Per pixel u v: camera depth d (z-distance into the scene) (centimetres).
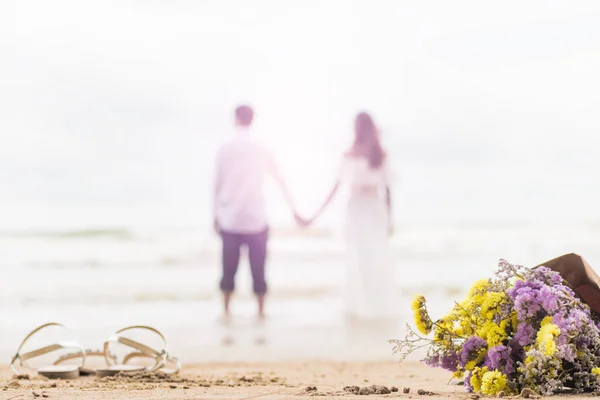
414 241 2944
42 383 378
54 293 1183
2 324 828
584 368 303
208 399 296
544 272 317
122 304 1039
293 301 1079
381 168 931
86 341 695
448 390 338
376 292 918
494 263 1939
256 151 872
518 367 302
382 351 638
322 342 694
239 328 796
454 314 325
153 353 424
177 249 2362
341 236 945
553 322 298
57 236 2722
